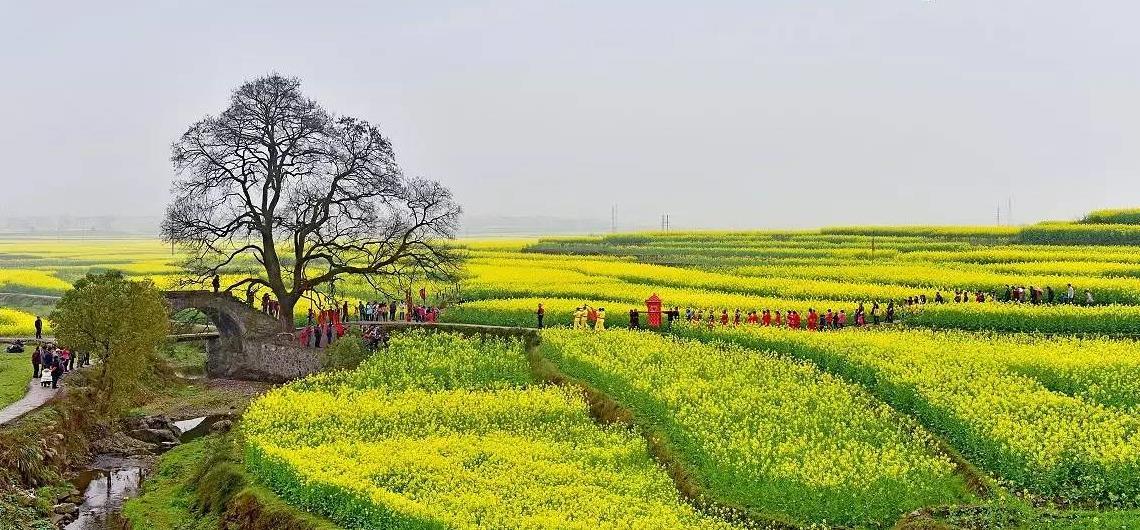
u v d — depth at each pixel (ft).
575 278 329.52
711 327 222.28
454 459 142.41
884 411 157.28
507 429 162.40
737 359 192.34
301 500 127.54
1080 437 134.00
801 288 294.25
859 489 122.83
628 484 131.34
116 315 184.44
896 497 121.39
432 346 222.89
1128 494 120.26
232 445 154.81
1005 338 212.64
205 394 223.71
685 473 136.26
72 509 143.13
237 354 242.58
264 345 237.86
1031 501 121.60
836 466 130.00
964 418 143.54
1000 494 123.85
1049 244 437.99
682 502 127.85
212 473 146.30
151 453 176.76
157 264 508.12
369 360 214.28
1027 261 366.84
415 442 151.94
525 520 114.11
